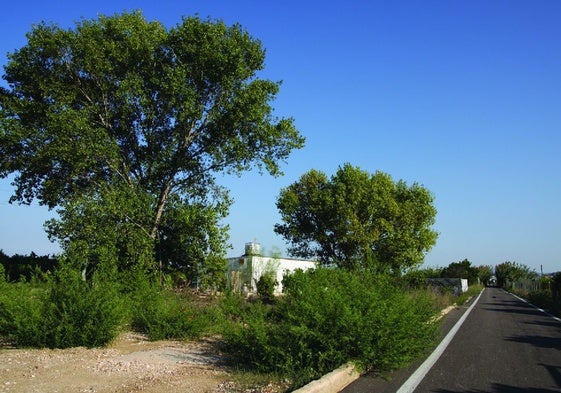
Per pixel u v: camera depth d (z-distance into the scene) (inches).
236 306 541.0
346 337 310.2
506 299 1662.2
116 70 910.4
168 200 961.5
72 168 867.4
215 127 960.3
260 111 941.2
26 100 863.1
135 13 936.9
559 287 1445.6
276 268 1327.5
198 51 910.4
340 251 1620.3
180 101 903.1
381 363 325.1
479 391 286.7
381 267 463.2
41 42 858.8
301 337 317.4
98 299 406.3
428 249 1673.2
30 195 965.2
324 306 333.4
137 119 952.9
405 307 371.2
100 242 773.3
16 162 880.3
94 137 836.0
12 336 384.2
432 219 1700.3
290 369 300.7
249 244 1418.6
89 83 928.9
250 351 344.5
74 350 373.7
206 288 882.8
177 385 275.0
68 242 759.7
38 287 440.1
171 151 936.3
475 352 431.8
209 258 872.9
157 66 936.3
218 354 382.6
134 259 810.2
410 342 346.9
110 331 404.5
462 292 1686.8
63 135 807.1
